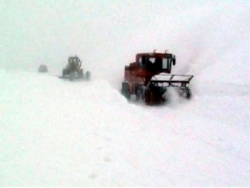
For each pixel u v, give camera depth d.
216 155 5.33
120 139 5.57
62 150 4.77
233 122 8.95
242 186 4.05
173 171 4.30
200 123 8.53
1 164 4.11
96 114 7.59
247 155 5.57
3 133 5.41
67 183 3.68
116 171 4.11
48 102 8.81
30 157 4.41
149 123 7.36
